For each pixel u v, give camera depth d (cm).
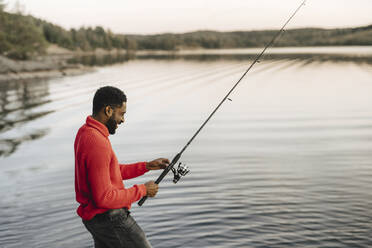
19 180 616
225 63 5744
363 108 1348
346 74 2975
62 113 1419
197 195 508
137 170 295
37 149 849
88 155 239
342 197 490
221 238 380
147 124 1127
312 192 512
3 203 505
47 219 446
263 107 1430
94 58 8981
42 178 623
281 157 712
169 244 370
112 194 240
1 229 420
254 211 448
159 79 3027
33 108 1574
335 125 1048
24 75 3531
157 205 475
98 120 255
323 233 386
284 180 568
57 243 383
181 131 1009
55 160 746
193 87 2319
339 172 605
